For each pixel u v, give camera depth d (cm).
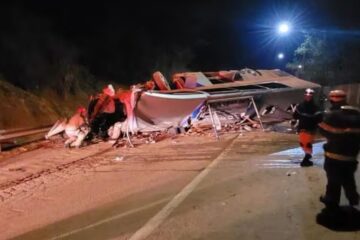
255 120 1505
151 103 1314
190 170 882
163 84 1400
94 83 2720
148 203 673
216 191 706
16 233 595
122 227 574
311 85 1686
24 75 2198
